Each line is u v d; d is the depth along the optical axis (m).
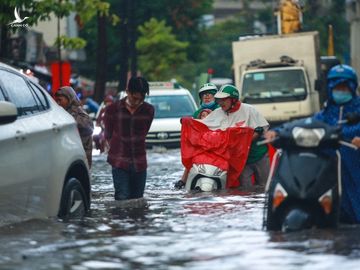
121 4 102.50
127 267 14.80
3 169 17.70
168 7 120.19
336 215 17.64
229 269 14.35
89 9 52.75
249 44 66.00
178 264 14.89
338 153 17.77
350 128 18.31
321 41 130.75
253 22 175.38
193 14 121.44
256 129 28.31
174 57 117.00
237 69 66.12
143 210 21.86
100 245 16.80
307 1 129.88
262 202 23.14
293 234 17.09
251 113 28.39
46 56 96.75
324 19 131.75
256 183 28.73
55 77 53.31
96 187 31.30
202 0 121.88
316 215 17.55
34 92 20.28
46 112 20.28
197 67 173.12
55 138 19.88
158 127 55.50
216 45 175.88
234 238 17.08
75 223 19.42
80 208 20.66
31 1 47.66
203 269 14.42
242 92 65.12
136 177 25.69
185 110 57.56
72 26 111.38
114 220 20.02
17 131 18.38
